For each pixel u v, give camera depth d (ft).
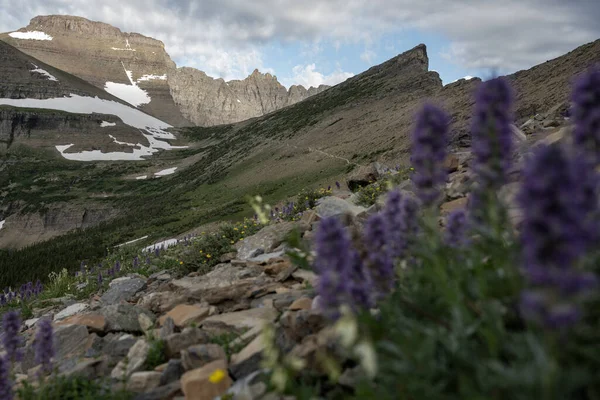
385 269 12.81
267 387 14.16
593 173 7.60
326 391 13.67
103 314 29.22
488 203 10.91
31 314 51.67
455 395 9.34
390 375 10.68
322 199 56.65
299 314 18.16
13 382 20.27
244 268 34.99
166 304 30.91
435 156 11.15
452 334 9.92
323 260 10.57
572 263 6.12
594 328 8.33
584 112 9.78
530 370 7.68
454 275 11.19
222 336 22.18
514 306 10.91
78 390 20.35
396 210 13.97
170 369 19.07
